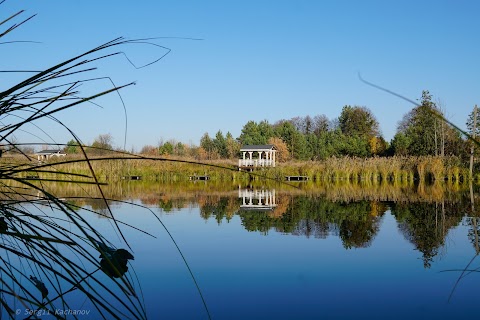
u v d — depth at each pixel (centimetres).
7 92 117
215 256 508
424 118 3391
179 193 1536
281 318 318
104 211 895
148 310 328
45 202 152
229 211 980
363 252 538
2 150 144
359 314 327
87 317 294
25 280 336
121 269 132
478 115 2317
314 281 414
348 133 6022
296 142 5134
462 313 328
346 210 1005
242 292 378
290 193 1616
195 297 362
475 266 464
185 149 4850
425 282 411
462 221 796
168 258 492
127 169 2450
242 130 5797
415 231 691
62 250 432
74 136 122
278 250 548
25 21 124
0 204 131
